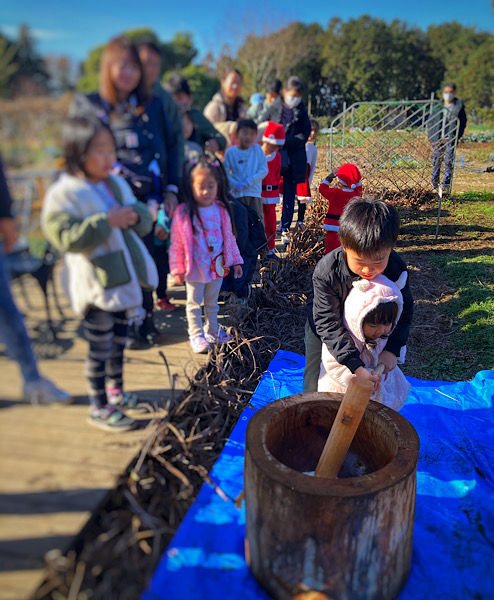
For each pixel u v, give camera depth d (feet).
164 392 8.51
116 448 6.79
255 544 5.89
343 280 7.39
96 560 5.76
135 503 6.40
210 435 8.64
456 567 6.59
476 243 21.95
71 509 5.64
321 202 23.31
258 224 13.94
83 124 5.53
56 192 5.69
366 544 5.50
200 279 10.16
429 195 29.30
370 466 6.86
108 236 6.02
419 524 7.25
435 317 14.66
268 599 5.93
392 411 6.63
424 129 28.73
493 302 14.87
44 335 5.67
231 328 11.27
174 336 11.04
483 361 12.14
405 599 6.18
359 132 28.73
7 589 4.85
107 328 6.66
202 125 13.47
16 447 5.37
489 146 58.08
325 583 5.62
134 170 8.41
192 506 7.05
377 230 6.63
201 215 10.10
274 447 6.70
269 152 16.63
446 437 9.26
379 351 7.62
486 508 7.54
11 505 5.37
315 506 5.26
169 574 5.98
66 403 5.98
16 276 5.28
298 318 14.16
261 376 11.07
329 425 7.08
